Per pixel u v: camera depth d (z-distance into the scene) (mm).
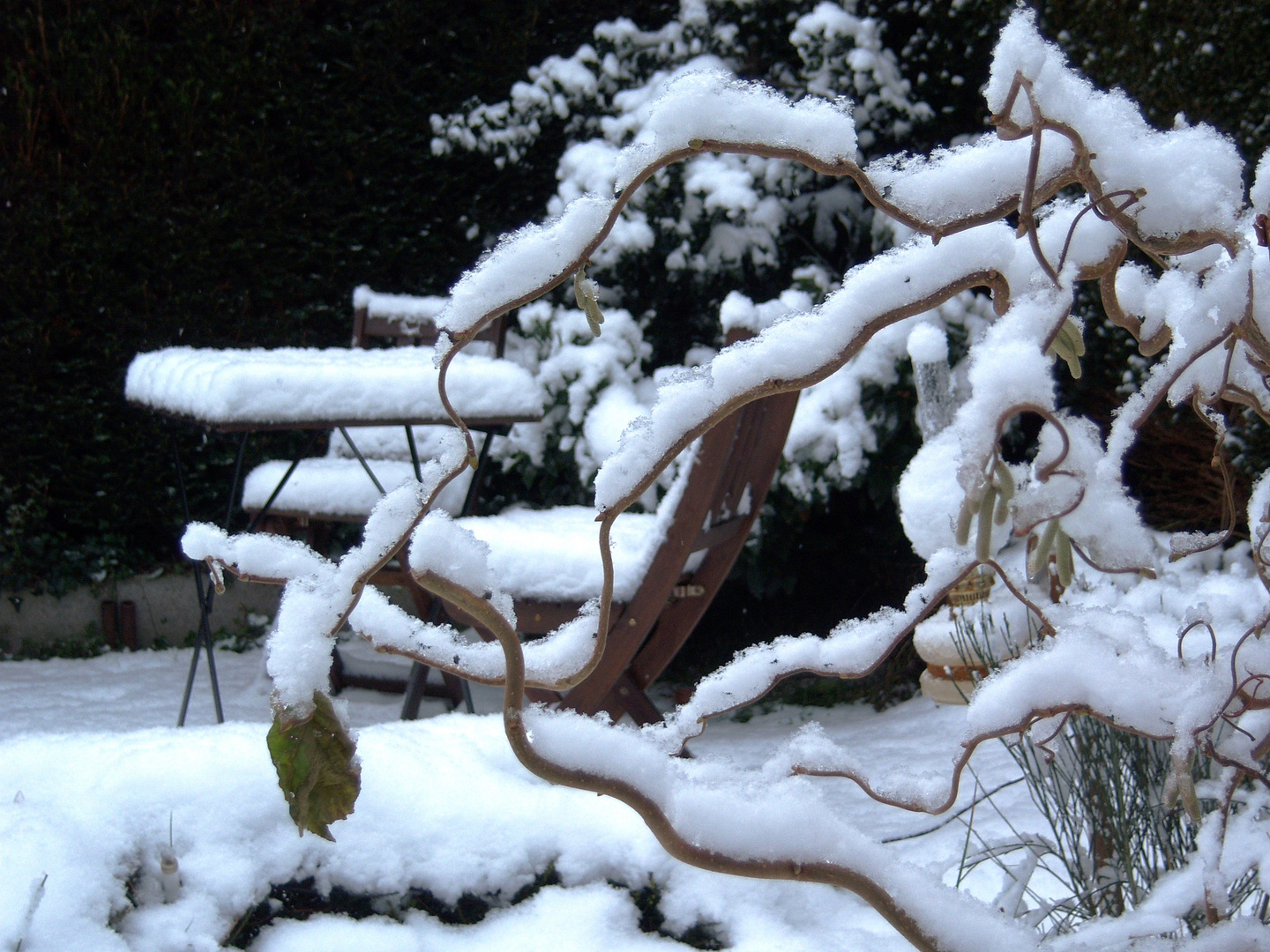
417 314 3523
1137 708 774
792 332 677
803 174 3814
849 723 3168
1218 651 919
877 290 677
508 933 1357
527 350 3859
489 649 886
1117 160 655
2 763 1435
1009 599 2098
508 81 4305
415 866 1381
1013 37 628
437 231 4371
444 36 4238
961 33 3887
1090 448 641
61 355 3926
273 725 893
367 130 4168
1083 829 1588
